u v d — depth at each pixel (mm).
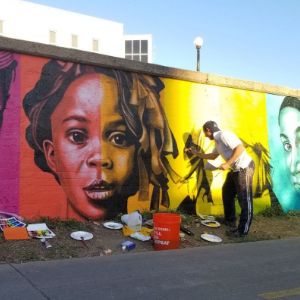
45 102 7965
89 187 8398
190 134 9812
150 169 9188
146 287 5344
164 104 9445
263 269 6363
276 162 11352
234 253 7344
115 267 6168
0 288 5098
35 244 6926
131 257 6781
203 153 9891
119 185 8758
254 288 5461
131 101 8977
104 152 8586
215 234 8648
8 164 7590
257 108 11031
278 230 9539
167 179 9430
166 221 7398
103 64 8562
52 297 4875
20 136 7707
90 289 5188
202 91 10047
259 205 10922
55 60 8094
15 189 7645
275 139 11367
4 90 7582
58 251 6762
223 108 10391
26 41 7738
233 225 9258
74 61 8266
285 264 6695
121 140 8805
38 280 5438
